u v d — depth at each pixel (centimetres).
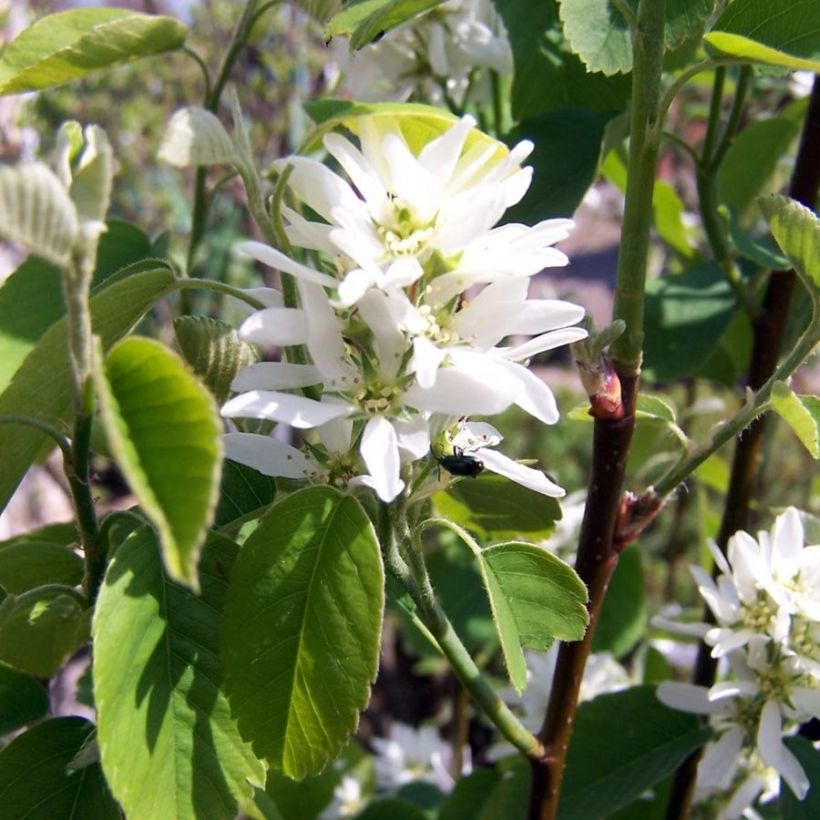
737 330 24
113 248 20
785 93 32
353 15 13
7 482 13
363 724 46
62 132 11
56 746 13
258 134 43
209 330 13
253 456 12
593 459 14
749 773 20
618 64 14
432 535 30
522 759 20
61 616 14
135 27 12
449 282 11
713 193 20
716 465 24
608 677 24
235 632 11
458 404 11
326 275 11
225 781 11
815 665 16
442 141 11
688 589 46
